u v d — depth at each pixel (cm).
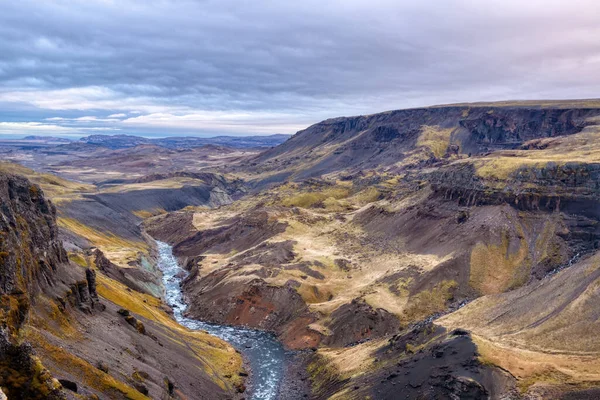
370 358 10800
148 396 7112
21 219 8288
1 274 6138
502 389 7656
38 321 6856
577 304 9600
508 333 9631
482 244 16388
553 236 16088
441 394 7906
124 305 11588
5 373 4734
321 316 14738
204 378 9981
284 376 11850
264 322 15575
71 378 5884
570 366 7950
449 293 14525
